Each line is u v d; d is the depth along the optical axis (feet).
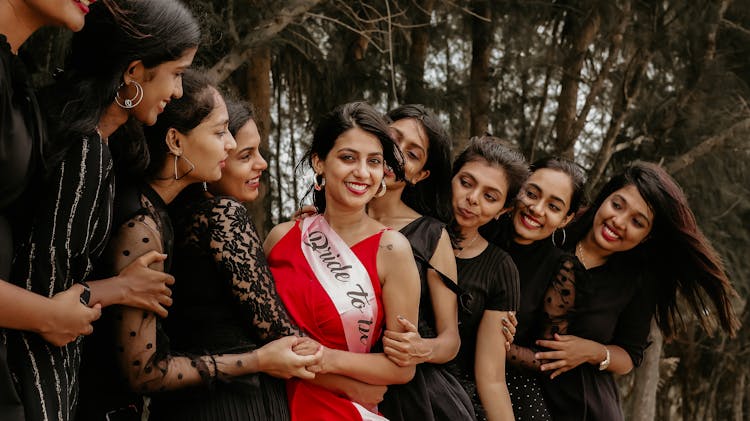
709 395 41.98
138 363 8.04
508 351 12.01
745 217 33.60
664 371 42.24
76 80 7.77
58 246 7.44
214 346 8.62
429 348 9.63
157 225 8.29
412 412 9.62
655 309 13.60
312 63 27.76
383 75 27.27
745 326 39.06
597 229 12.79
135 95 8.01
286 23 21.34
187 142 8.52
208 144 8.57
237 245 8.57
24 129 7.10
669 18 32.48
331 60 27.30
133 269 8.03
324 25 27.73
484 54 31.07
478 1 29.12
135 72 7.97
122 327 8.02
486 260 11.25
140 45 7.79
